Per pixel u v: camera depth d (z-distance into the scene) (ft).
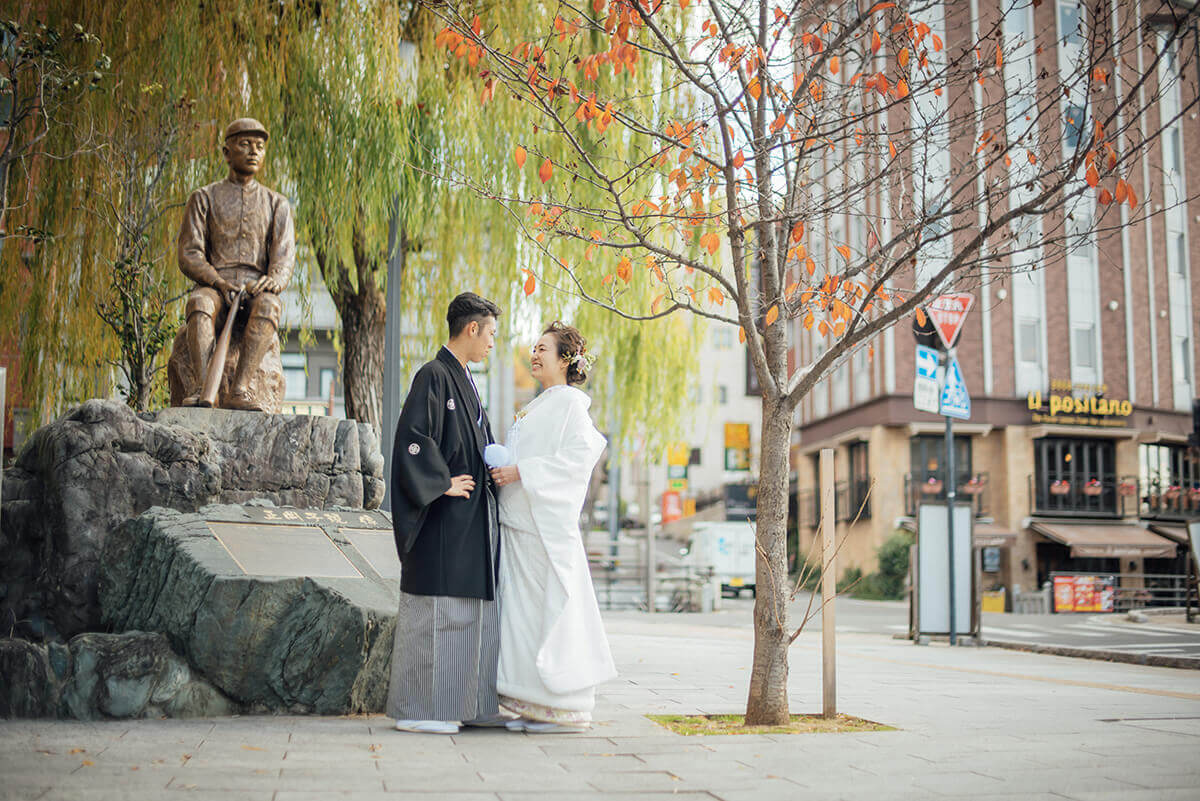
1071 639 48.21
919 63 19.34
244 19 34.58
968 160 20.51
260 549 18.83
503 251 37.04
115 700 16.43
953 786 12.26
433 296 39.04
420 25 37.01
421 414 16.20
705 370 196.95
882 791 11.93
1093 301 106.32
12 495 20.10
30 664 16.33
